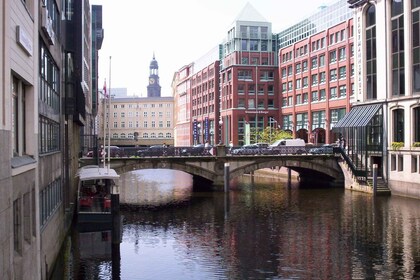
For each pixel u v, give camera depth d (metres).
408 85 46.12
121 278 22.02
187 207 42.88
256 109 99.81
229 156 54.25
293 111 95.62
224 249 27.33
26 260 14.62
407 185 46.50
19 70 14.62
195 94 133.25
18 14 14.25
